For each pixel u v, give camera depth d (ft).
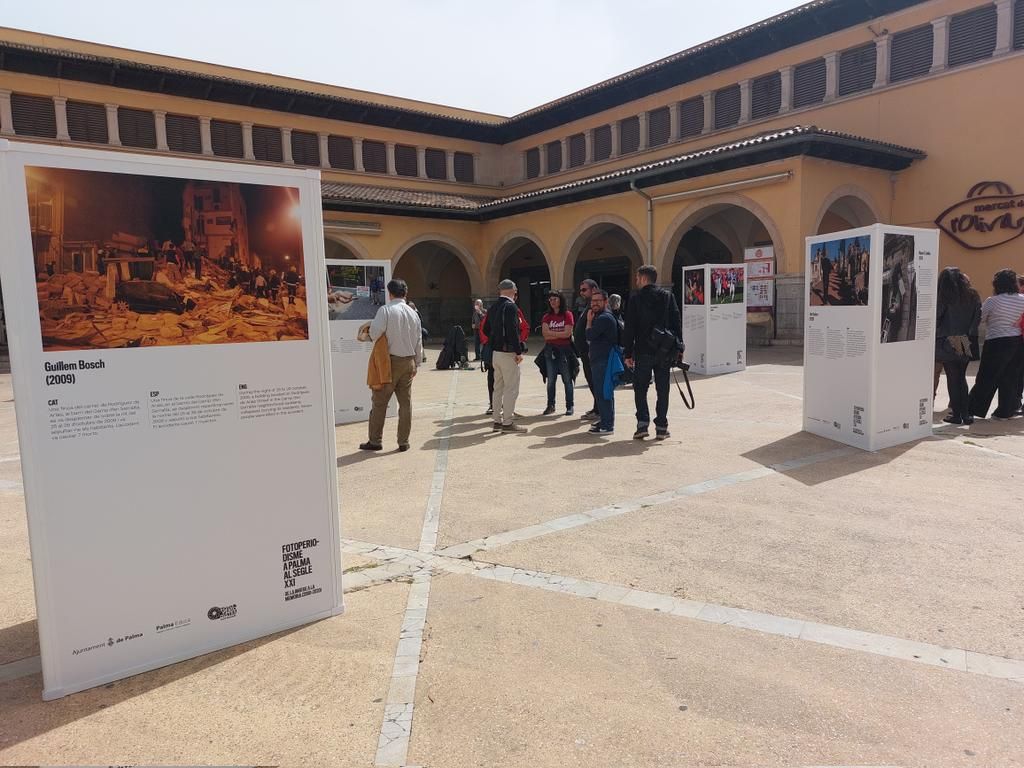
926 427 23.62
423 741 7.97
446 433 27.50
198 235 9.57
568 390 31.07
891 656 9.61
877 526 14.84
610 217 75.87
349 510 17.35
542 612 11.25
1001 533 14.23
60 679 9.05
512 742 7.90
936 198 60.64
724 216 80.12
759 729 8.02
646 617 10.96
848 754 7.54
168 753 7.86
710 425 26.71
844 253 22.27
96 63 72.33
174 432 9.60
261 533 10.49
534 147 101.81
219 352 9.88
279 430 10.53
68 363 8.71
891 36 62.75
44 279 8.45
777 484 18.22
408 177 98.43
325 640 10.46
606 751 7.70
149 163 9.13
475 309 55.31
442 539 14.97
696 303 45.01
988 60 56.24
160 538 9.61
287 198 10.31
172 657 9.84
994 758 7.42
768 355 53.72
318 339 10.78
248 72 88.33
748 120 74.02
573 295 82.74
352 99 89.45
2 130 70.90
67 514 8.89
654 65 78.95
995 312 25.80
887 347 21.65
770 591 11.80
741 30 70.08
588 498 17.58
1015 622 10.51
